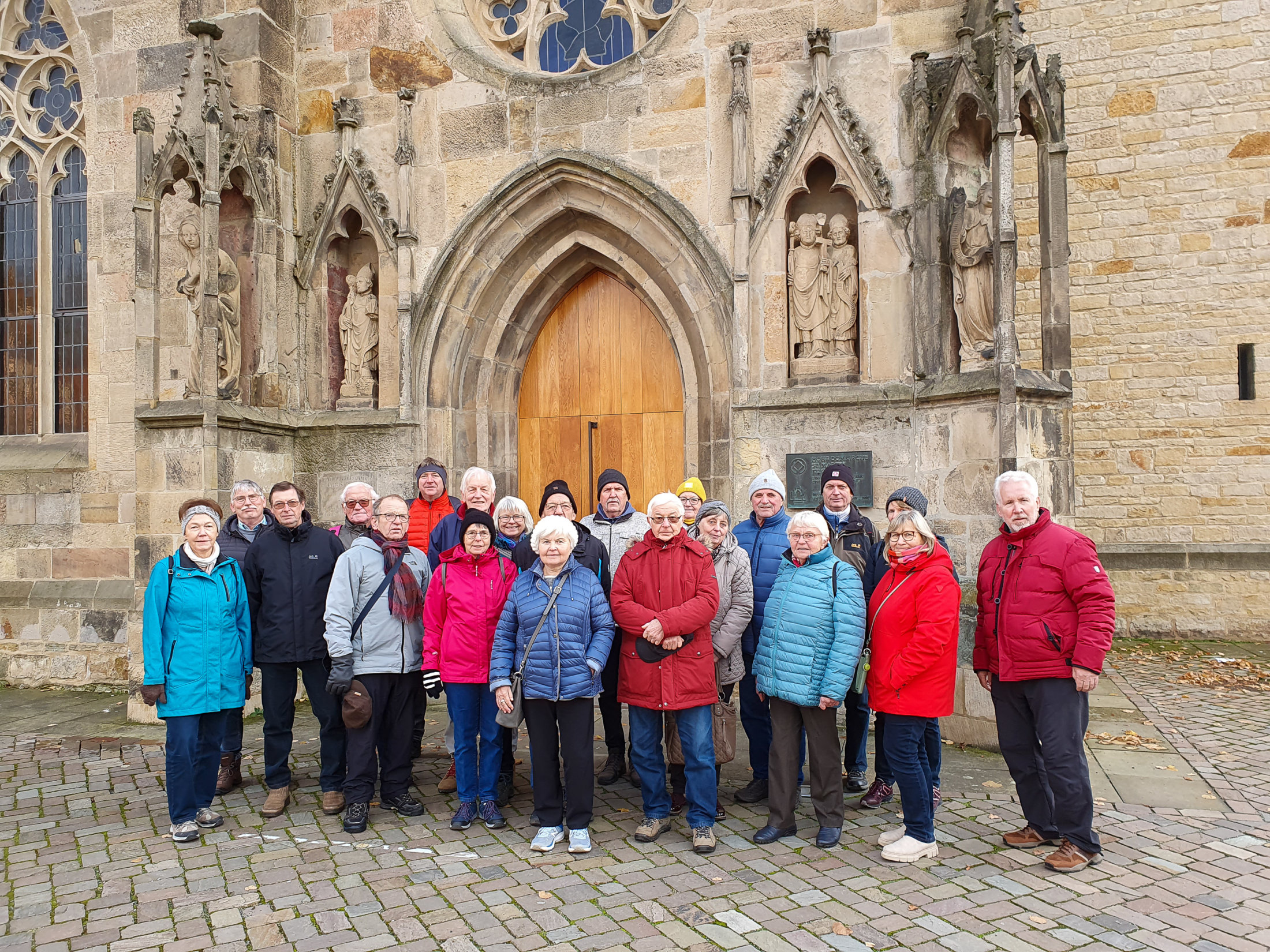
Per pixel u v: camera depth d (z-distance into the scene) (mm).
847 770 5348
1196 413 10492
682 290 7715
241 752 5664
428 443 8242
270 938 3594
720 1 7594
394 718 5113
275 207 8336
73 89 9586
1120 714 7016
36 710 7945
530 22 8570
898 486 6871
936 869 4188
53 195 9648
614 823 4906
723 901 3885
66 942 3594
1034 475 6402
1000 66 6254
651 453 8398
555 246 8344
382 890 4043
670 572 4555
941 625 4219
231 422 7637
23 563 9172
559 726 4664
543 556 4570
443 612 4965
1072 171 10930
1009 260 6188
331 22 8656
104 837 4770
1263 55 10273
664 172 7715
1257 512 10258
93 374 9055
